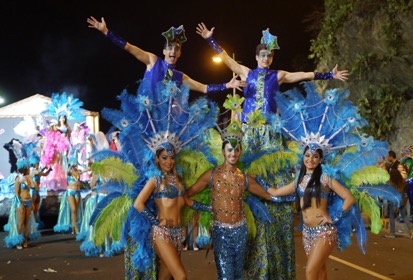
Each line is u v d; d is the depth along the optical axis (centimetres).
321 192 502
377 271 705
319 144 528
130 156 527
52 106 1229
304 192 505
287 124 552
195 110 528
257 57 603
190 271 727
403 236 973
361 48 1323
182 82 580
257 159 546
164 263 503
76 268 757
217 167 522
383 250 845
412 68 1227
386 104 1302
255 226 543
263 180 545
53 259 828
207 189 542
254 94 595
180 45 588
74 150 1109
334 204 529
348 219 538
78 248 927
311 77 602
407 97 1312
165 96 523
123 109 520
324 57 1448
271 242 553
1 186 1152
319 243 497
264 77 593
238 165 546
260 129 572
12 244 930
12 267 772
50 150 1191
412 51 1204
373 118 1319
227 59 617
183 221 540
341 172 550
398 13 1195
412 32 1188
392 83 1305
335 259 781
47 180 1185
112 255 849
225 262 509
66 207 1108
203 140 545
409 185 1009
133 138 520
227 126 515
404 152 1072
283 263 562
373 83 1335
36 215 1128
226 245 508
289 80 605
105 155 527
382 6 1238
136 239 507
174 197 503
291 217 567
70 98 1248
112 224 532
